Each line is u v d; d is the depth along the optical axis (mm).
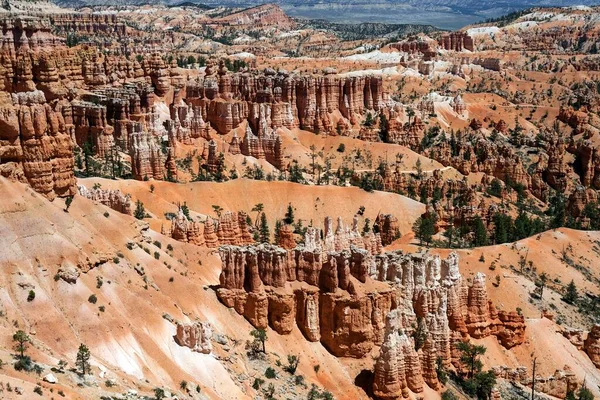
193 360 89062
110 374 76750
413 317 111500
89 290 86875
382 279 114812
